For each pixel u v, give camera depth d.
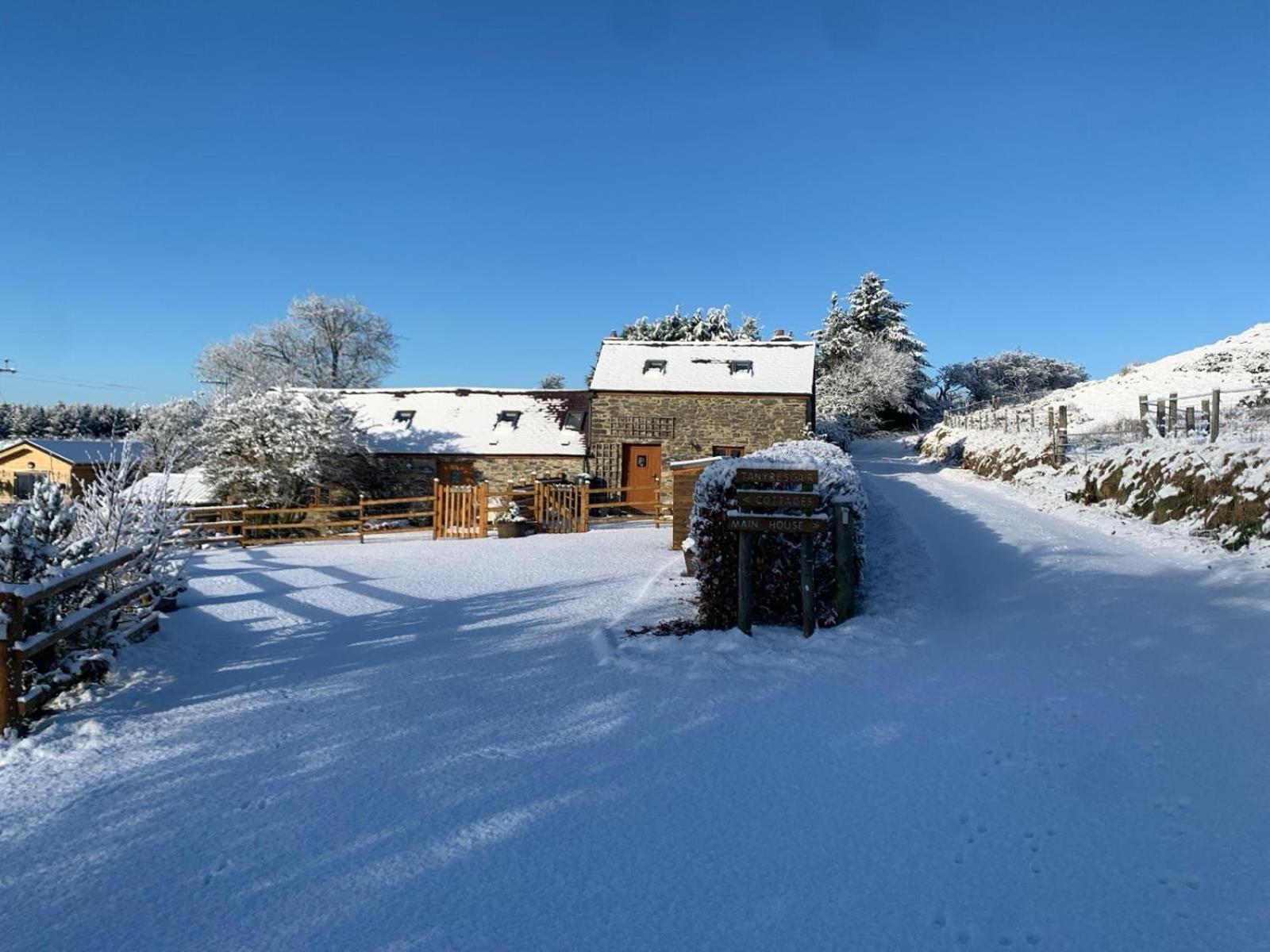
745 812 4.13
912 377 55.62
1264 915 3.05
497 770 4.75
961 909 3.23
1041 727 4.95
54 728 5.61
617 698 5.98
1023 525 13.30
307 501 27.61
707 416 28.41
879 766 4.59
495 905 3.37
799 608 7.70
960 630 7.33
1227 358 36.94
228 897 3.50
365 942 3.14
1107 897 3.24
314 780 4.70
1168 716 4.95
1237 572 8.59
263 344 50.28
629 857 3.72
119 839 4.06
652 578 11.48
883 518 14.27
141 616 7.96
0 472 34.84
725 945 3.06
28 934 3.28
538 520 20.70
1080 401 33.19
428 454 30.03
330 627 8.94
